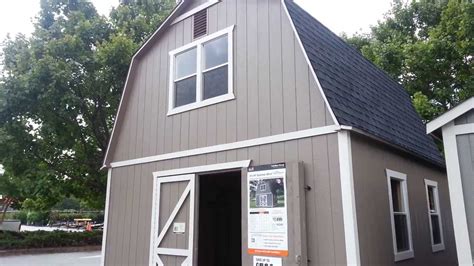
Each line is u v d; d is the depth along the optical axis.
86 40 13.25
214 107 6.72
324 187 5.14
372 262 5.09
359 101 6.25
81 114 13.03
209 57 7.11
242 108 6.31
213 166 6.46
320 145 5.30
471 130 4.62
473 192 4.51
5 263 12.65
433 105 12.91
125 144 8.31
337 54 6.90
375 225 5.39
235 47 6.66
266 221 5.38
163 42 8.06
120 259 7.64
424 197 7.74
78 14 13.41
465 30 11.73
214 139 6.58
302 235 5.05
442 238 8.27
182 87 7.46
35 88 11.18
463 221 4.49
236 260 9.30
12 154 11.68
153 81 8.05
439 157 8.89
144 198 7.55
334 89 5.63
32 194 13.68
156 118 7.76
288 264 5.02
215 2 7.16
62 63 11.61
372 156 5.77
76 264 12.51
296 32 5.78
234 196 9.67
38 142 12.52
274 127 5.83
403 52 13.62
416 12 15.59
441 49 12.80
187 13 7.68
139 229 7.45
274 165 5.49
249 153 6.04
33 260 13.58
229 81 6.57
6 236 16.02
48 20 14.03
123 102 8.51
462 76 13.02
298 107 5.62
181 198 6.80
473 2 11.52
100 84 12.63
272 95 5.97
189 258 6.38
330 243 4.93
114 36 12.78
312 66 5.47
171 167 7.18
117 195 8.13
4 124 11.52
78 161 13.60
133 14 15.01
